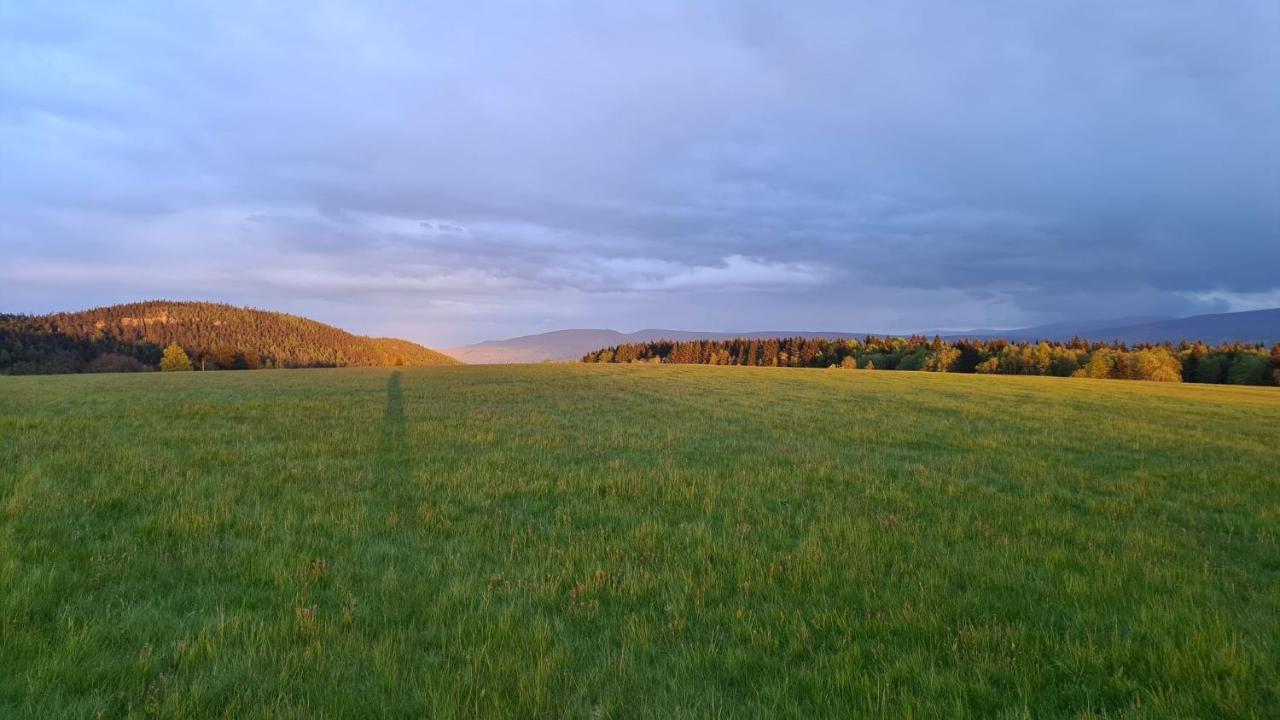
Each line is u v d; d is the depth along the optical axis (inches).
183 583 242.2
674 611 225.1
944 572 270.7
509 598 235.8
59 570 240.5
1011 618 224.2
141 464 469.7
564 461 560.7
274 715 154.4
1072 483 499.2
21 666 169.0
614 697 167.2
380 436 689.6
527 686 169.5
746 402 1296.8
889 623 215.6
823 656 192.4
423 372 2600.9
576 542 311.1
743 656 190.7
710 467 541.0
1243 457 644.7
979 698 169.3
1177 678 178.2
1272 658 185.5
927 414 1071.0
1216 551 314.2
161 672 174.9
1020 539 329.4
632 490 438.0
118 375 2313.0
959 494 446.0
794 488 456.4
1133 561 285.9
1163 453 670.5
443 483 449.4
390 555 283.7
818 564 277.3
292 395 1288.1
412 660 185.6
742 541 312.7
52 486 383.9
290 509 358.9
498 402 1219.9
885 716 159.3
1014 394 1549.0
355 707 159.2
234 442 619.2
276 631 199.5
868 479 492.4
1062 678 182.4
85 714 151.7
